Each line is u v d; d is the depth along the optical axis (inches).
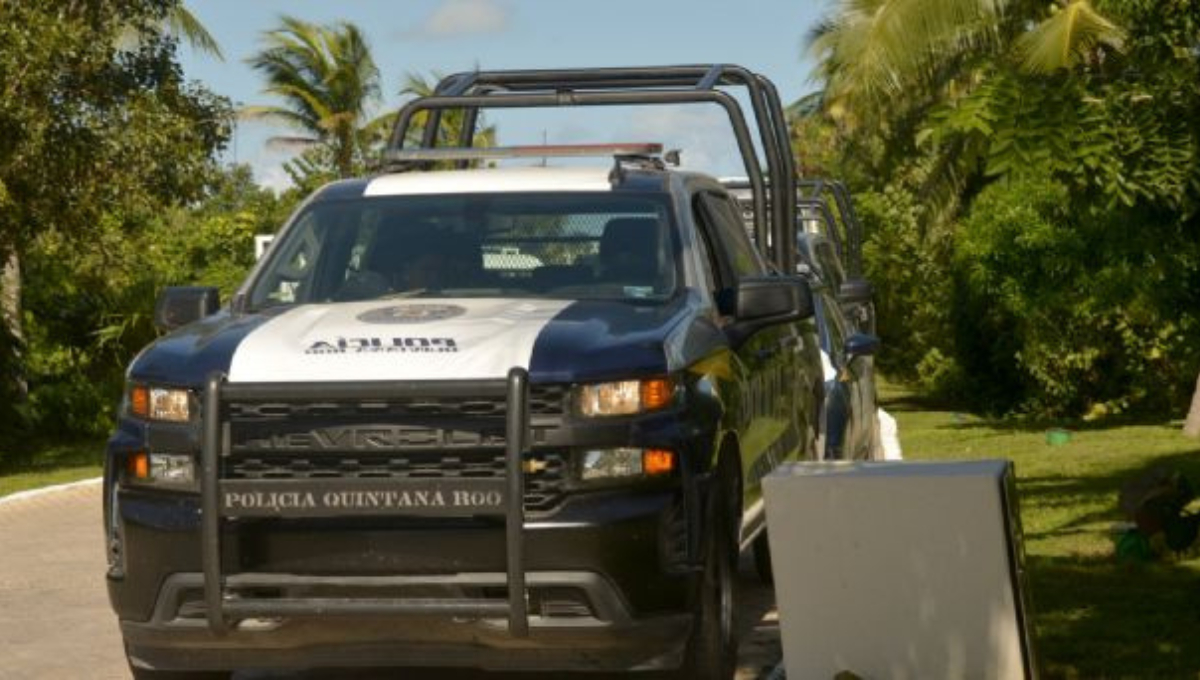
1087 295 1379.2
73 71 1460.4
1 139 1398.9
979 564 382.9
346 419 387.5
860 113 1764.3
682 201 478.6
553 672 469.4
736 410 442.6
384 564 383.6
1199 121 565.0
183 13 2170.3
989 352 1578.5
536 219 470.9
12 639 561.0
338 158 3129.9
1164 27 590.2
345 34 3159.5
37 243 1727.4
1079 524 720.3
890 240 1926.7
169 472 400.2
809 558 391.9
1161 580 561.0
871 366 849.5
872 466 399.9
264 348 401.1
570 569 382.3
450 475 383.6
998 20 1467.8
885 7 1482.5
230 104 1619.1
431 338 398.9
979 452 1153.4
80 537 863.7
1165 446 1133.1
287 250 476.7
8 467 1620.3
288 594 388.8
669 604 390.9
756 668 480.4
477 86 656.4
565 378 387.2
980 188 1787.6
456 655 391.2
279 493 382.9
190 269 2198.6
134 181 1492.4
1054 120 540.4
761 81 653.9
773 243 638.5
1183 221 862.5
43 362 1914.4
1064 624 490.3
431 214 478.0
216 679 429.7
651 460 390.6
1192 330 1350.9
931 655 387.5
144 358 415.2
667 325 418.3
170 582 395.9
